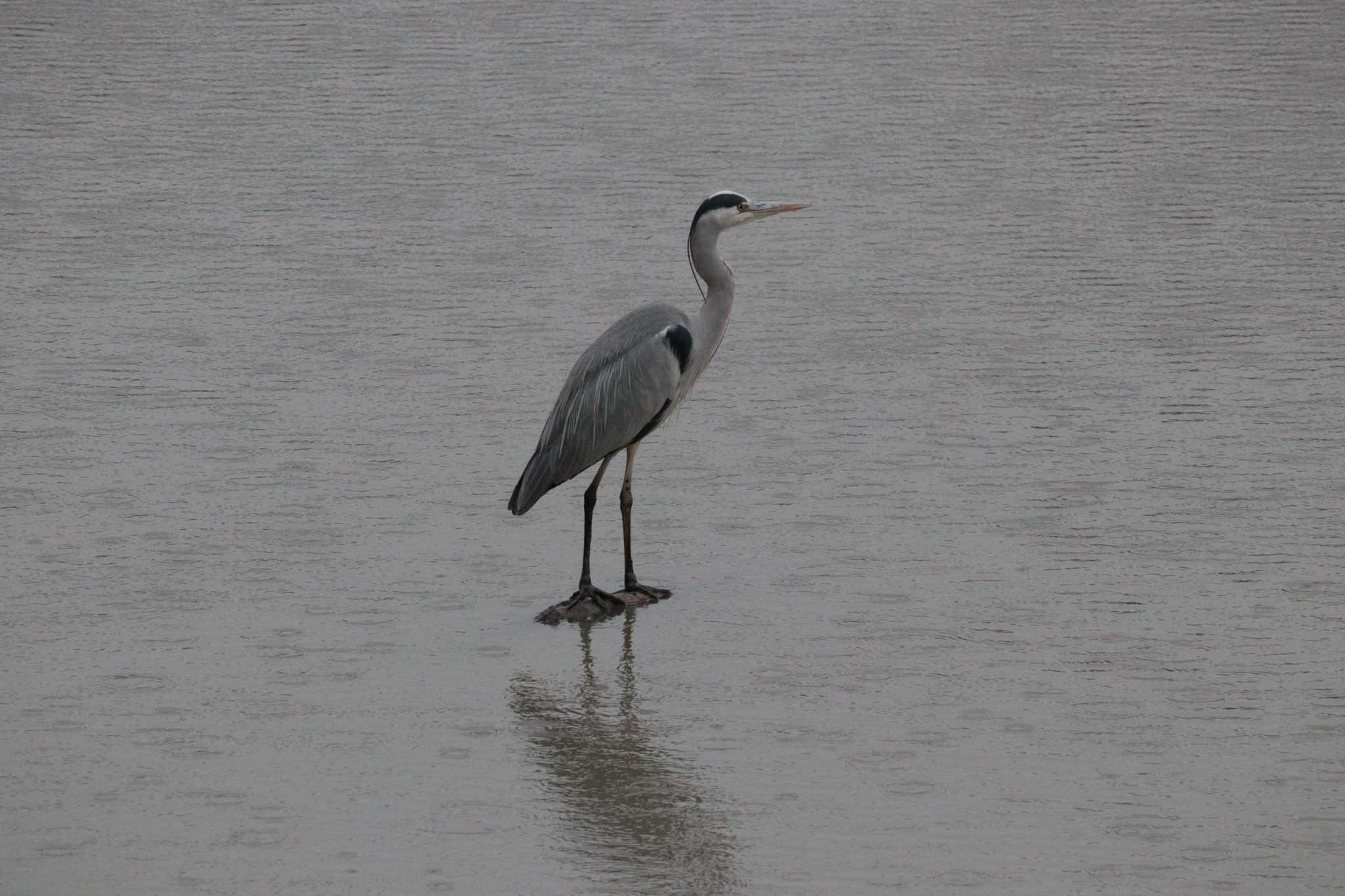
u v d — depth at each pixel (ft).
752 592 48.16
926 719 41.09
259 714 41.68
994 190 84.58
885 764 39.04
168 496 54.44
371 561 50.34
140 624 46.37
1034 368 64.18
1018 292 72.13
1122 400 60.95
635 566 50.08
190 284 74.28
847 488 54.65
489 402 61.93
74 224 81.92
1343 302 69.87
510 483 55.57
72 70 106.73
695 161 88.99
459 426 59.93
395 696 42.68
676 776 38.75
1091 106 96.84
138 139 94.22
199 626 46.24
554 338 67.77
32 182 87.66
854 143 91.40
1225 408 60.03
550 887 34.27
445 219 81.82
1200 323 68.13
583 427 46.96
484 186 86.07
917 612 46.65
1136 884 34.06
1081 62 104.78
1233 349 65.41
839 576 48.91
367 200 84.74
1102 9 116.47
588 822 36.83
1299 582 47.73
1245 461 55.67
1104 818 36.63
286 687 43.04
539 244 78.28
